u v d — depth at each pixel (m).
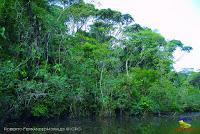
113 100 38.69
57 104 30.05
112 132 22.36
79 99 32.00
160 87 45.94
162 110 46.09
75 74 31.53
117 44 48.06
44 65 27.36
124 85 41.12
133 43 52.47
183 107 53.50
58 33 32.06
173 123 30.39
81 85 32.09
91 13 45.94
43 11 28.36
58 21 31.20
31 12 27.62
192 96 58.28
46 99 27.44
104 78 38.34
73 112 32.66
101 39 50.59
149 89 44.75
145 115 41.81
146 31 52.72
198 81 74.88
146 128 25.34
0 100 22.36
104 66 39.69
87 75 35.47
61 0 38.00
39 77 25.95
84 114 34.66
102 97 36.28
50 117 29.92
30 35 27.31
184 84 61.06
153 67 54.34
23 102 24.56
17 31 26.44
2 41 24.62
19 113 25.56
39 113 27.42
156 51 54.41
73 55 32.84
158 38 54.12
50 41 30.44
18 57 25.69
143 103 41.78
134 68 46.78
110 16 52.84
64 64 31.39
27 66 25.62
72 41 36.59
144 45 53.34
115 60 41.03
